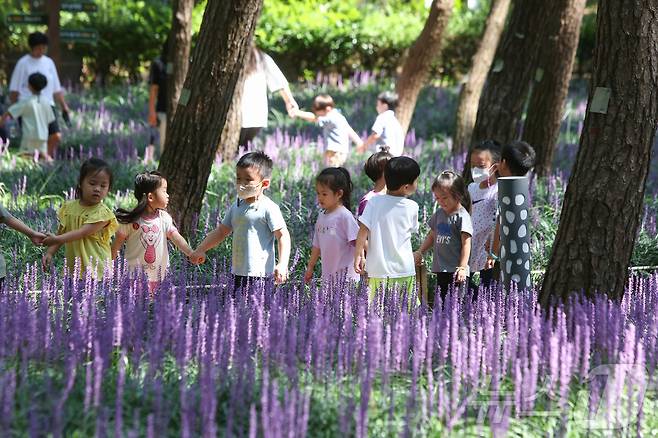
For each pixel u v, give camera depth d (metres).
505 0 22.30
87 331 7.60
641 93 9.12
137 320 7.91
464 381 7.31
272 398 6.20
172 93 20.03
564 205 9.63
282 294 9.19
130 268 10.37
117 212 10.39
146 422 6.71
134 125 24.41
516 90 15.99
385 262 10.20
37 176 16.61
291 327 7.76
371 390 7.05
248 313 8.20
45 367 7.42
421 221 14.21
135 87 34.84
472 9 44.22
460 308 8.98
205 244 10.61
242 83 18.36
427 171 17.95
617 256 9.41
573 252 9.46
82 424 6.50
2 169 17.27
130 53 40.31
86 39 30.39
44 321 7.78
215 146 12.98
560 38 17.77
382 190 11.14
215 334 7.35
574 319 8.59
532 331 7.87
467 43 42.50
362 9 46.44
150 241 10.41
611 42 9.13
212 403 6.25
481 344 7.68
